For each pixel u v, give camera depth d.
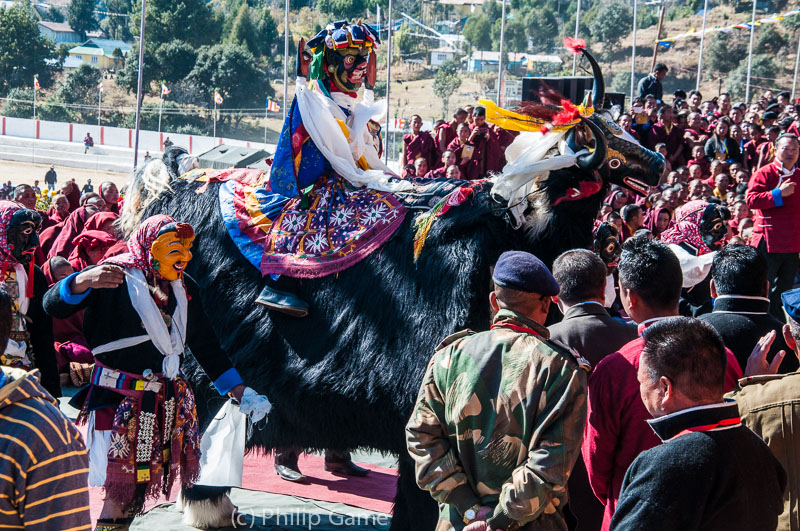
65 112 73.94
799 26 95.12
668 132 15.81
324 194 4.95
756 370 3.56
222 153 18.78
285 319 4.81
